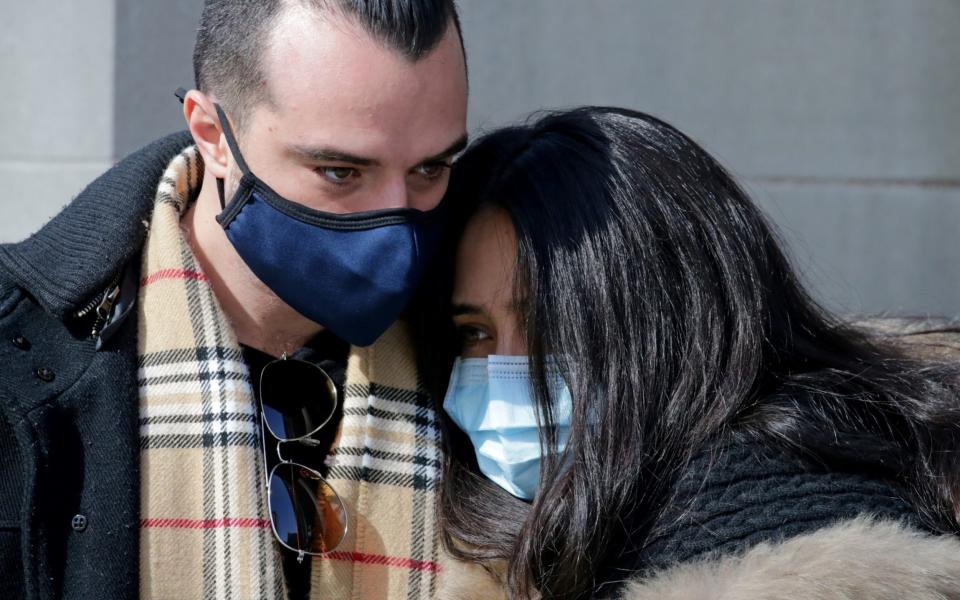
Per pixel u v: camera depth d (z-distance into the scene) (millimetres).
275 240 1962
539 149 2109
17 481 1883
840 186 3963
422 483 2158
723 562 1740
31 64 3551
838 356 2189
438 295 2158
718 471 1923
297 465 2076
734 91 3908
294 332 2148
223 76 1981
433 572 2104
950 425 2020
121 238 2012
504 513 2092
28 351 1949
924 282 4043
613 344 2000
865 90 3943
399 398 2193
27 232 3561
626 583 1859
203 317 2047
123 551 1868
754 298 2062
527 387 2076
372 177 1907
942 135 3967
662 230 2053
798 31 3916
